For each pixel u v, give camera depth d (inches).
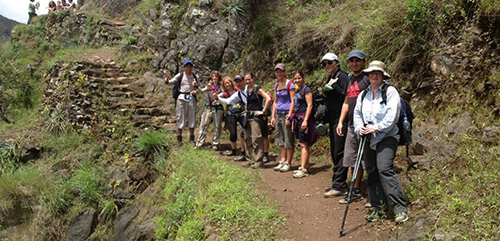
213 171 254.8
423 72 237.9
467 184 156.8
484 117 187.5
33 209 325.7
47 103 446.3
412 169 195.3
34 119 466.0
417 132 212.5
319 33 337.4
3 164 379.2
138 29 540.4
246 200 208.1
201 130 314.7
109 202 300.8
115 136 363.9
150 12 541.0
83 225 299.3
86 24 688.4
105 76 447.8
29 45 719.1
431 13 239.3
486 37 208.8
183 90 322.0
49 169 361.1
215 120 313.6
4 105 532.4
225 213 195.8
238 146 330.3
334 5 371.6
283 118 254.7
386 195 161.6
